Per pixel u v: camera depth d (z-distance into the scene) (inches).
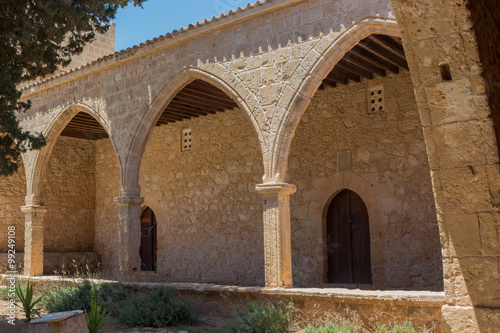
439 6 115.6
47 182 584.1
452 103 120.9
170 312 302.4
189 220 509.0
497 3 133.3
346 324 242.7
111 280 374.3
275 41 310.8
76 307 330.0
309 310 268.8
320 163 417.4
